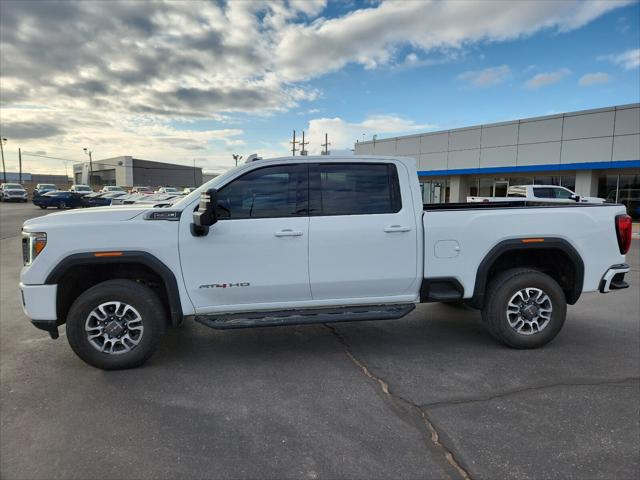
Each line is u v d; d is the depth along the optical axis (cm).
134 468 274
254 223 421
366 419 331
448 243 454
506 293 460
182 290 417
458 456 285
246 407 350
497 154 2439
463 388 382
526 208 464
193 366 431
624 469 271
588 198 1788
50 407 351
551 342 497
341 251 435
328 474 268
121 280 418
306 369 424
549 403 354
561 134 2172
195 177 11788
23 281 402
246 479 263
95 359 411
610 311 627
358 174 444
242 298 429
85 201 3428
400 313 440
